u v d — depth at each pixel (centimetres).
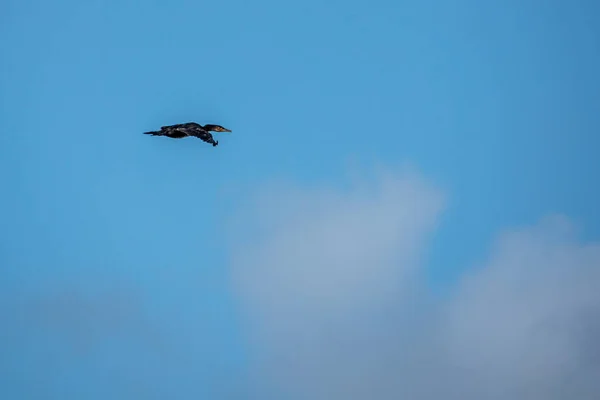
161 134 5138
